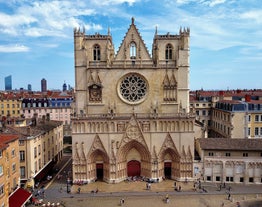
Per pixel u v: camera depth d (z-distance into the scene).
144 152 81.31
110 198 69.31
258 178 77.69
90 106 82.25
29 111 159.38
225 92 156.12
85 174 79.88
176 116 79.56
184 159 80.06
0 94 171.62
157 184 78.56
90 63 82.88
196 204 64.88
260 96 118.44
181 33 83.31
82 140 79.50
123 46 82.62
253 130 95.38
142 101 82.12
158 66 81.94
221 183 78.12
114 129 79.50
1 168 51.03
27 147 73.56
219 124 110.19
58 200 68.25
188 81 82.75
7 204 53.19
